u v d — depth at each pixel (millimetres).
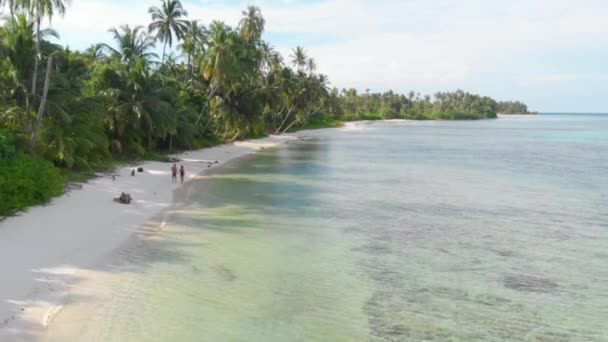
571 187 41188
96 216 24594
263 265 19266
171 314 14477
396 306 15750
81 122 37125
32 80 34594
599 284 18188
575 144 94250
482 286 17766
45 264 17438
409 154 69625
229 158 58000
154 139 55406
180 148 61125
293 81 102062
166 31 73375
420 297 16562
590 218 29250
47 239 20109
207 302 15477
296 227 25562
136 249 20391
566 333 14227
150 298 15523
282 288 16938
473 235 25016
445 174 48500
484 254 21719
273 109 95688
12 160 26828
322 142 91812
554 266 20219
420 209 31188
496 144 92688
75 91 37875
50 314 13812
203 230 24141
